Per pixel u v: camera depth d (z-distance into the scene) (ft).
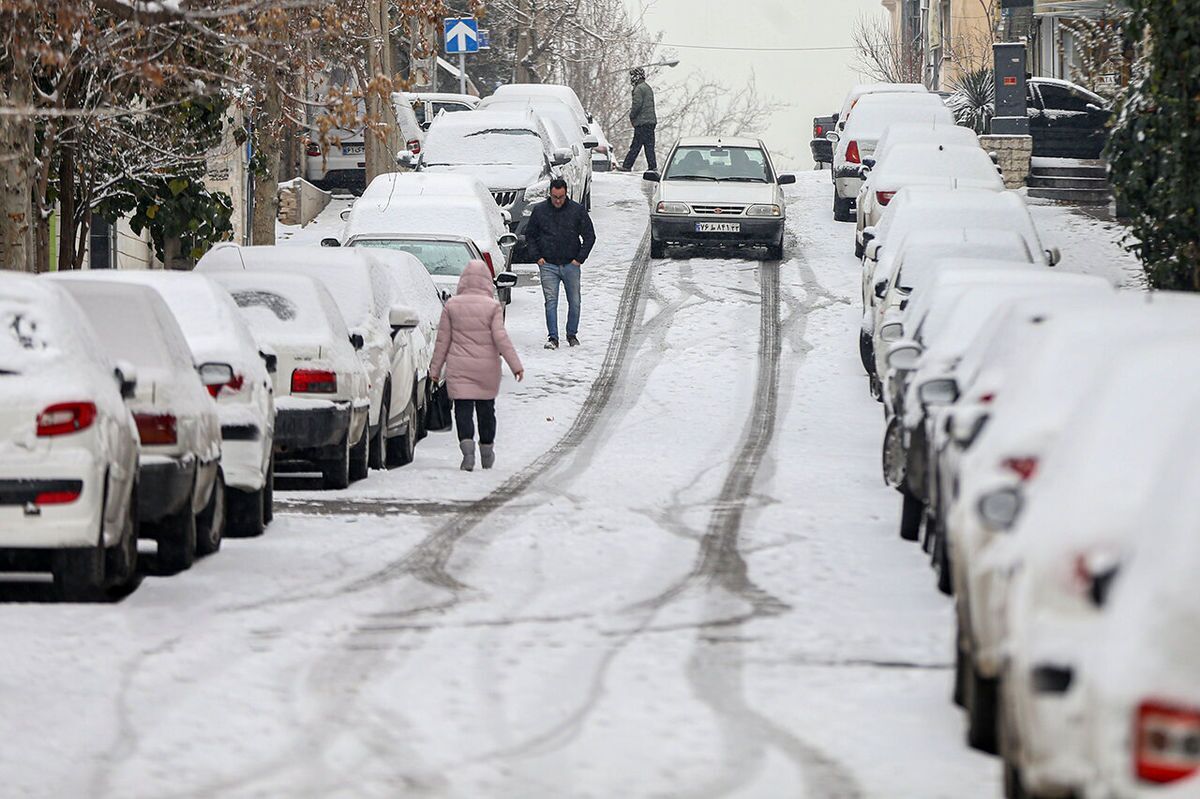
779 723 69.00
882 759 63.98
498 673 77.36
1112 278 268.82
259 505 116.47
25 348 89.04
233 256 156.25
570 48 610.24
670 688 74.64
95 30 142.31
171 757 64.18
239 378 115.44
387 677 76.54
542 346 232.94
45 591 96.02
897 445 119.34
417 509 129.80
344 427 136.26
